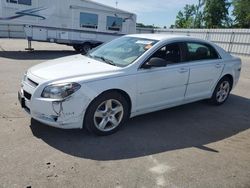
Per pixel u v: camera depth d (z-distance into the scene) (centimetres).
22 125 421
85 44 1648
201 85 537
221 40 2570
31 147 355
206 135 437
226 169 332
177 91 490
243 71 1266
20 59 1209
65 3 1512
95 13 1619
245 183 305
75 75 379
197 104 609
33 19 1448
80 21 1585
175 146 388
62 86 358
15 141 368
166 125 468
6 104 518
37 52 1589
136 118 491
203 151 378
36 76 386
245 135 447
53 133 401
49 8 1476
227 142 414
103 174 304
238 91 782
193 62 509
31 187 273
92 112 383
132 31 1802
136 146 379
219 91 598
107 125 412
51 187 276
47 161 324
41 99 362
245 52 2345
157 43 459
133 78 414
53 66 423
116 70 405
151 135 421
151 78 437
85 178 295
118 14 1703
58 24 1526
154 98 455
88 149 361
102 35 1683
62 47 2034
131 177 302
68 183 284
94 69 402
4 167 305
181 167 330
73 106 364
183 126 470
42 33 1497
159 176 307
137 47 463
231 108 598
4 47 1766
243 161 356
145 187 286
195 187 291
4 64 1022
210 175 316
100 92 380
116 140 395
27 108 399
